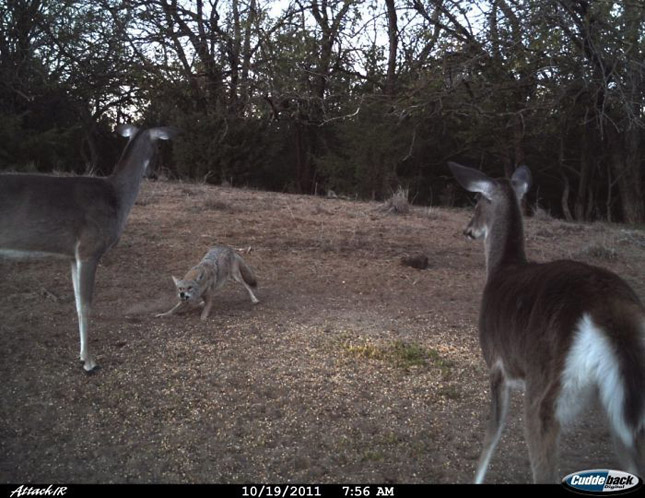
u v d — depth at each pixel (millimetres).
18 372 5746
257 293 8352
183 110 25969
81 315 5840
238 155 23672
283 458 4664
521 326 3584
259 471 4508
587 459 4777
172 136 6492
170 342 6562
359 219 13086
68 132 23047
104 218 5969
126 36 24297
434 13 18484
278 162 30969
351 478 4457
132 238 10141
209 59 25188
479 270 10047
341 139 25234
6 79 22828
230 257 7746
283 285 8711
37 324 6809
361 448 4824
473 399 5660
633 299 3307
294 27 22781
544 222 15188
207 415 5207
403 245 11180
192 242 10219
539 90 19297
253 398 5500
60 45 23703
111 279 8367
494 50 16266
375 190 23328
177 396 5465
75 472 4418
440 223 13406
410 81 18516
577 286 3391
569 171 29781
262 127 24859
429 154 27375
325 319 7480
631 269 10609
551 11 14859
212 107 24844
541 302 3482
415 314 7852
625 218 23250
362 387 5785
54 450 4660
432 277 9469
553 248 11742
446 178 27516
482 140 24484
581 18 15320
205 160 23578
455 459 4738
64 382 5617
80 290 5863
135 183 6312
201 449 4734
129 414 5168
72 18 23609
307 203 14547
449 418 5320
